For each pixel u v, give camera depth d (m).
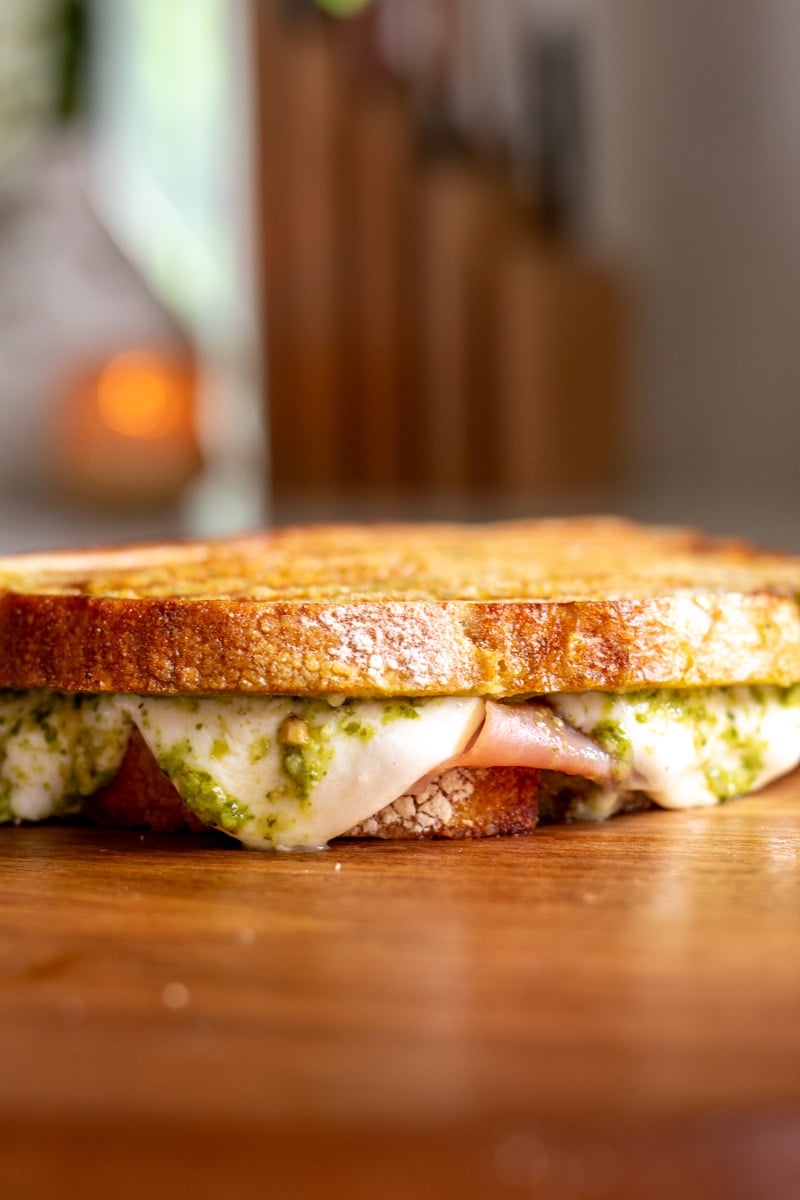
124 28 1.17
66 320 1.09
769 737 0.37
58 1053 0.26
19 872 0.33
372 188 1.05
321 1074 0.25
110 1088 0.25
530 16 1.12
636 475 1.19
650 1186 0.24
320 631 0.33
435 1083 0.25
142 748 0.35
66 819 0.36
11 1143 0.24
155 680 0.34
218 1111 0.24
